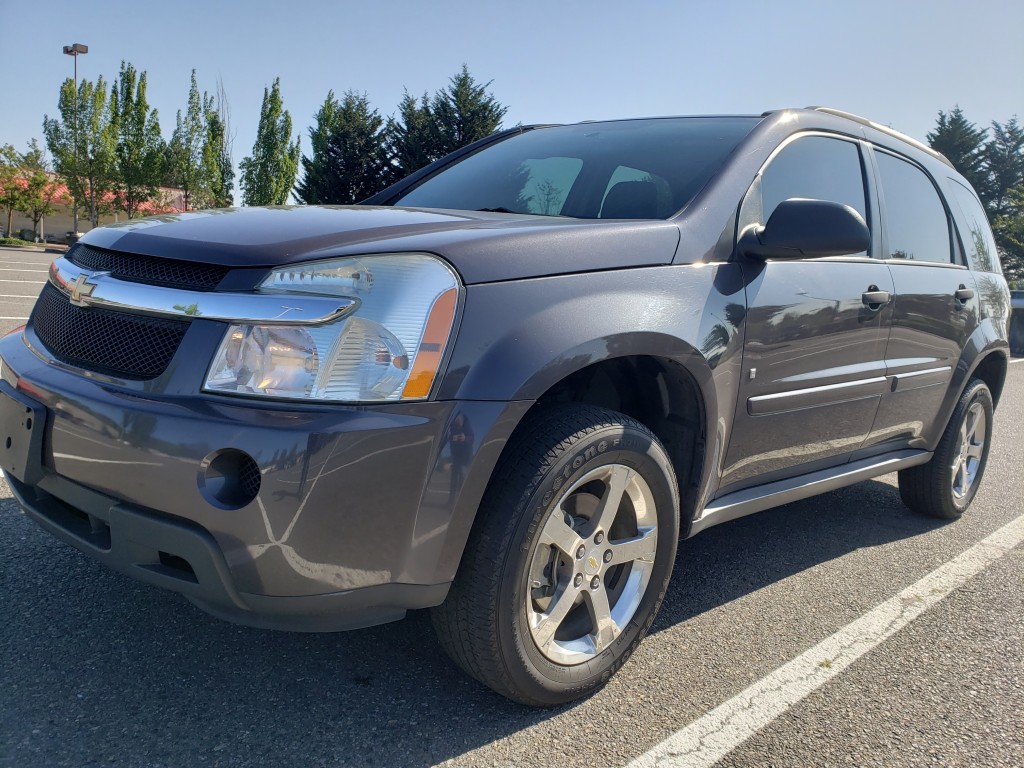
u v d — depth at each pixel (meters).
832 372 2.92
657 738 2.09
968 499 4.24
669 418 2.49
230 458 1.71
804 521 4.01
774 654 2.59
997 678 2.52
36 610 2.46
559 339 1.96
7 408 2.12
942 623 2.90
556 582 2.15
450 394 1.82
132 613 2.49
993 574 3.42
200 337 1.78
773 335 2.61
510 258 1.98
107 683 2.12
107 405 1.81
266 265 1.82
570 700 2.20
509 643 1.99
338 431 1.69
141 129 39.88
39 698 2.03
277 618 1.81
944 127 61.47
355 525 1.74
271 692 2.15
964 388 3.98
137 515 1.78
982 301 4.01
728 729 2.15
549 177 3.06
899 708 2.31
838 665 2.54
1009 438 6.61
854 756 2.07
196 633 2.41
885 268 3.22
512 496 1.94
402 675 2.28
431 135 40.09
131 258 2.04
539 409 2.12
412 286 1.83
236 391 1.74
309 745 1.94
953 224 3.99
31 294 11.01
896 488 4.77
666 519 2.35
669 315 2.23
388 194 3.47
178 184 41.38
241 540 1.70
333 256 1.84
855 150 3.34
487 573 1.93
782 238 2.46
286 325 1.75
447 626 2.00
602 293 2.11
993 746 2.15
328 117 42.91
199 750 1.89
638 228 2.31
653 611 2.39
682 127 3.13
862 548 3.67
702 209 2.52
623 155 3.02
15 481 2.22
